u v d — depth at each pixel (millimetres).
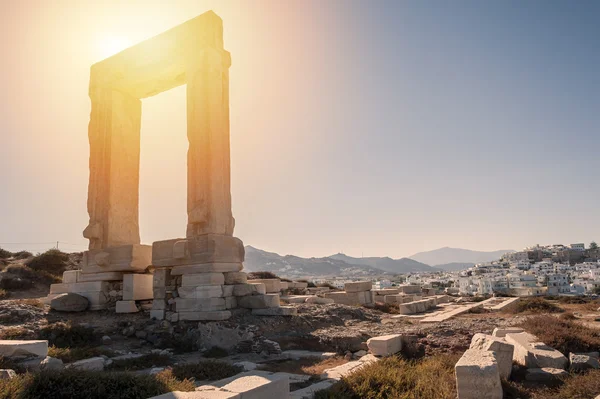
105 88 22922
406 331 15320
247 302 17812
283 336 15781
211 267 17422
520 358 11281
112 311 19781
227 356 14594
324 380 10188
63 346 15047
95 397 7633
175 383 8727
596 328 14859
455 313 23531
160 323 17422
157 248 18641
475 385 8172
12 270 31250
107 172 22094
